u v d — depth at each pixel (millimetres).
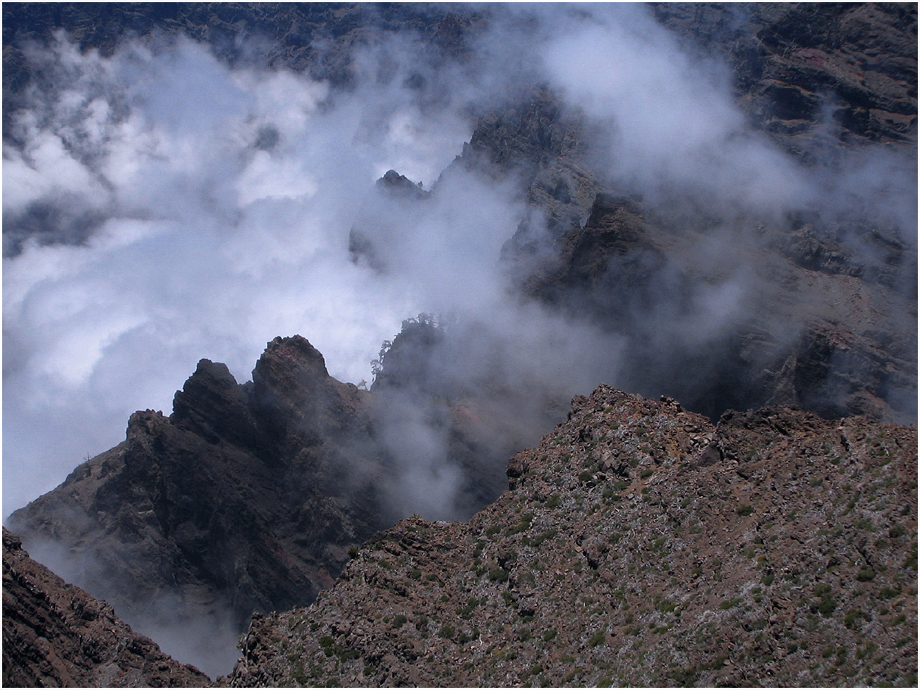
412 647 85500
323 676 85250
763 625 69062
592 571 84250
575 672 75875
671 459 90125
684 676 69188
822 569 69688
